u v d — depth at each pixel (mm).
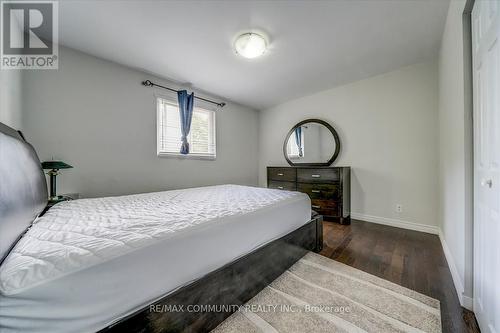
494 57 902
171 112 3096
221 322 1087
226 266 1106
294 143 3887
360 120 3135
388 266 1729
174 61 2494
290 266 1673
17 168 1011
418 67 2637
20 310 557
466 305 1212
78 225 1048
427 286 1439
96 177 2369
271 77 2980
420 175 2648
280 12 1712
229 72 2803
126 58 2414
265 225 1430
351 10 1697
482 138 1066
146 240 859
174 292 874
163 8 1650
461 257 1345
